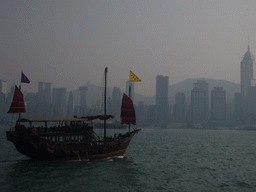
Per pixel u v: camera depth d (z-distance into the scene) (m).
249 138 151.38
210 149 73.56
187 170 39.47
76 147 41.72
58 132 40.72
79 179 31.27
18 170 35.22
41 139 39.00
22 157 47.06
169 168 40.72
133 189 28.14
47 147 39.12
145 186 29.47
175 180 32.69
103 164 41.09
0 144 71.81
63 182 29.72
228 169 41.16
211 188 29.33
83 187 28.05
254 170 40.72
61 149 40.38
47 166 38.06
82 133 42.72
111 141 48.47
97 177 32.59
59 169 36.22
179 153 61.28
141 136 144.88
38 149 38.81
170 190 28.16
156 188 28.80
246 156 58.34
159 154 58.06
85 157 42.81
